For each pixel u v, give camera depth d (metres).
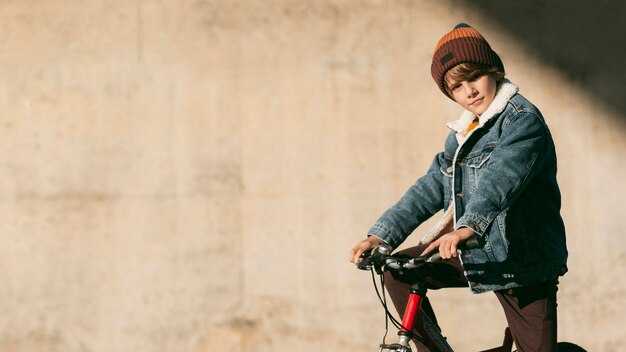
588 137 4.87
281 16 4.86
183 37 4.85
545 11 4.84
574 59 4.85
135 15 4.84
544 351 3.04
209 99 4.86
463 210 3.04
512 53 4.85
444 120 4.84
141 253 4.85
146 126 4.85
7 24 4.82
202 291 4.87
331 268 4.86
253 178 4.86
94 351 4.85
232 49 4.86
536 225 3.01
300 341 4.88
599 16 4.85
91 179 4.84
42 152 4.83
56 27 4.83
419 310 3.04
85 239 4.84
